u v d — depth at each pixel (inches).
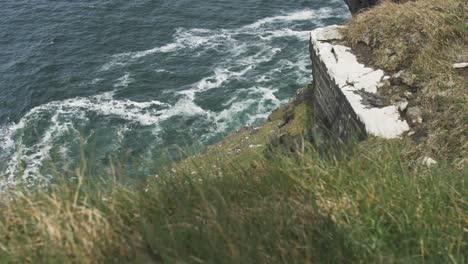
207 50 1391.5
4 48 1449.3
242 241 138.1
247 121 1097.4
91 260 138.3
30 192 167.0
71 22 1569.9
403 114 351.9
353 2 748.0
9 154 1027.3
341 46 454.0
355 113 374.6
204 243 137.9
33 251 140.2
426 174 195.9
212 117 1115.9
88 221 148.9
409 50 399.2
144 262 134.9
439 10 411.8
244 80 1231.5
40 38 1492.4
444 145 297.9
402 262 133.4
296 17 1544.0
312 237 146.9
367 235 148.6
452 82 345.1
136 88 1258.0
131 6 1642.5
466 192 171.5
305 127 537.6
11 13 1624.0
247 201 166.9
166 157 194.1
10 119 1179.3
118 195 165.8
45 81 1300.4
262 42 1411.2
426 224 150.3
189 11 1601.9
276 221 151.6
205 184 172.6
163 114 1145.4
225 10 1596.9
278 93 1169.4
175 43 1444.4
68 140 1084.5
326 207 159.9
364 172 180.9
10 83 1296.8
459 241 139.4
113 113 1166.3
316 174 178.2
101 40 1483.8
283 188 171.8
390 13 438.6
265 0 1636.3
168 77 1285.7
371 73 407.2
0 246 140.6
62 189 163.3
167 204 165.3
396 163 195.3
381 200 161.5
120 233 149.0
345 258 137.4
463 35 385.1
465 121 307.0
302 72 1248.8
